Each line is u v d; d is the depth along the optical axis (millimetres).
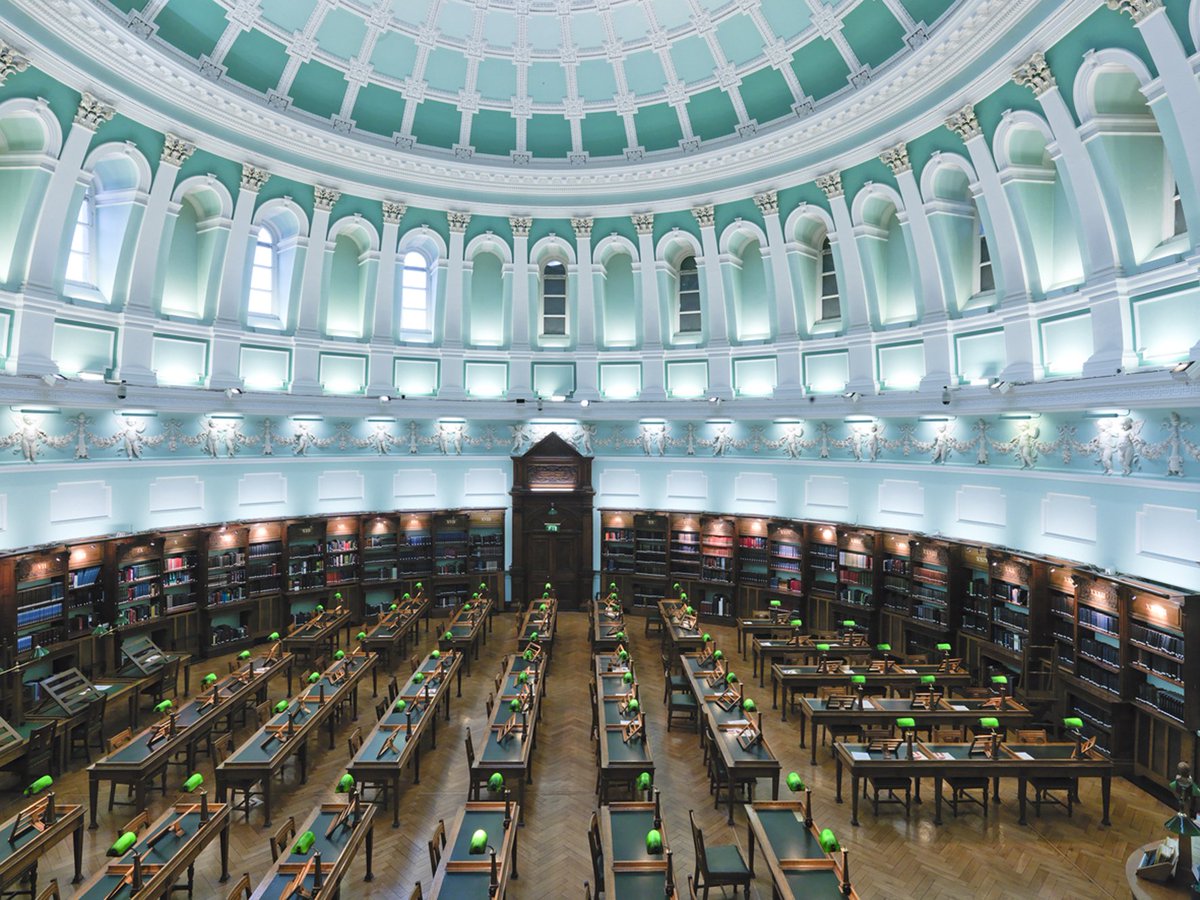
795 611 16938
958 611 14164
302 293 17906
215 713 10789
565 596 20516
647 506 20453
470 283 20391
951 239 14812
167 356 15703
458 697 13820
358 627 18312
